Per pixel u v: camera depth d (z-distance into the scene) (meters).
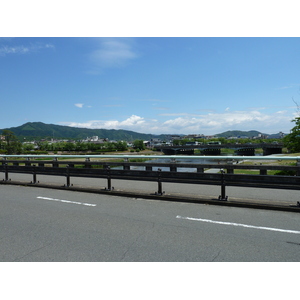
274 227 5.26
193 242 4.56
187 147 103.50
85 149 152.12
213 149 110.12
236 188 9.58
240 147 96.56
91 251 4.25
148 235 4.93
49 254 4.16
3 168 11.55
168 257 4.00
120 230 5.23
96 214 6.39
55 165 10.98
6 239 4.84
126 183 11.13
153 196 7.87
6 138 98.88
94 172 9.16
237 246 4.37
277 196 8.09
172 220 5.82
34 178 10.63
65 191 9.34
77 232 5.16
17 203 7.66
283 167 6.68
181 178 7.61
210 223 5.57
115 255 4.09
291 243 4.47
